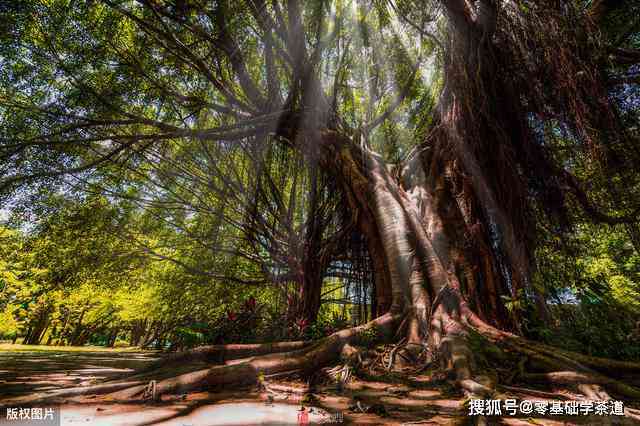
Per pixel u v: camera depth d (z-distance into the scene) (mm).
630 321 6262
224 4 7078
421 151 7781
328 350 4035
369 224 6711
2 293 13336
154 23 7742
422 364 4094
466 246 5957
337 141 7559
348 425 2047
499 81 5844
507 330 5348
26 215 9320
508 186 6066
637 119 6555
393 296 5355
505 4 5375
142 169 11094
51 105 7621
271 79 8039
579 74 5043
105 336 38344
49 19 7090
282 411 2357
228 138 8188
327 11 7789
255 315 7719
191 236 12422
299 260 9516
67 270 12727
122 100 8336
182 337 7156
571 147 5688
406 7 7582
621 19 6770
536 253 7180
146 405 2521
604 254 9961
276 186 10336
